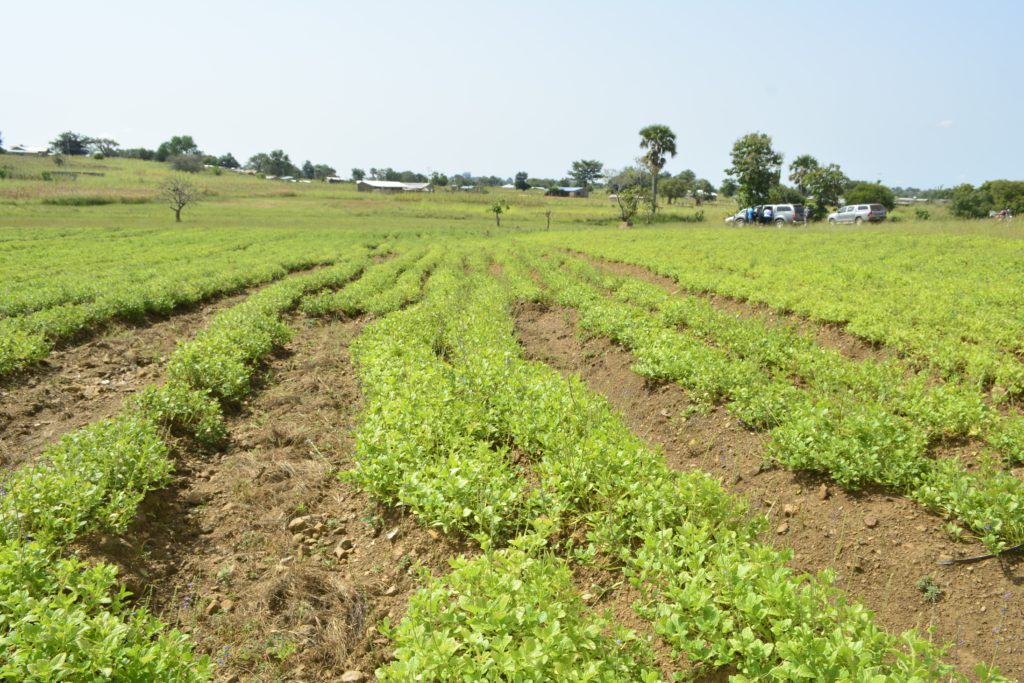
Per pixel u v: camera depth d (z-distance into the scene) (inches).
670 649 170.1
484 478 238.4
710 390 363.3
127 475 251.9
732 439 322.7
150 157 7716.5
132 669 146.6
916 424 295.3
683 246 1288.1
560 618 158.2
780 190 3238.2
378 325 550.0
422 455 266.7
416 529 241.0
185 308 744.3
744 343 448.1
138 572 220.5
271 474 301.0
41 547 189.3
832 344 492.1
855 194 2952.8
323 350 552.7
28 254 1216.2
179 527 256.2
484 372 367.6
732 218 2234.3
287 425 364.8
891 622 197.3
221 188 4746.6
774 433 289.9
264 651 190.2
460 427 299.3
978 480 239.6
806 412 297.3
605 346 517.3
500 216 3474.4
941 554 215.2
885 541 226.4
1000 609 192.4
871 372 362.6
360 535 250.8
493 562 183.9
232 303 799.1
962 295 574.2
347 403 403.9
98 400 412.8
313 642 194.1
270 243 1672.0
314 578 220.5
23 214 2603.3
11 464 307.6
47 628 148.7
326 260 1245.7
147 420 303.3
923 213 2293.3
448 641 146.6
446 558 221.6
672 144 3078.2
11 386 418.3
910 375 389.4
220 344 449.1
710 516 212.2
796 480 272.2
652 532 198.1
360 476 260.1
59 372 464.8
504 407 322.0
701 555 172.7
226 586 222.4
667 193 4672.7
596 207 4146.2
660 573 178.7
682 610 162.4
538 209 3996.1
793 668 133.8
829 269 791.7
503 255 1321.4
